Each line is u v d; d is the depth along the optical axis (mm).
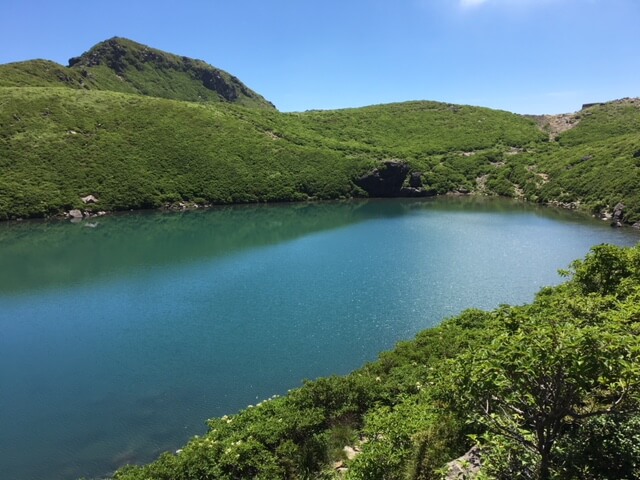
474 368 6629
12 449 18219
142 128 121688
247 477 12047
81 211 90375
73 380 23594
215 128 133000
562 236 59812
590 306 8281
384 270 43438
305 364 24656
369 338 27656
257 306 33781
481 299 34250
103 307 34594
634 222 67375
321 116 178125
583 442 7051
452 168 136000
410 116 181125
